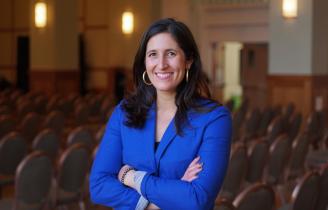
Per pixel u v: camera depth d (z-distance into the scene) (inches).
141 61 93.0
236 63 895.7
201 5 614.2
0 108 362.9
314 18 415.5
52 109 402.9
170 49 89.4
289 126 321.4
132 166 90.2
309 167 258.1
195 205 83.7
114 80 585.6
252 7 592.4
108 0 659.4
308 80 417.4
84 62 663.8
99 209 224.2
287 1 418.3
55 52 534.0
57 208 219.0
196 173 85.3
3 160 225.3
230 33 607.2
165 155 87.6
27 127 292.8
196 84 90.7
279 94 431.5
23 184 182.5
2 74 744.3
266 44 602.5
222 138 87.4
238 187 206.1
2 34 742.5
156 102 91.7
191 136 87.2
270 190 135.3
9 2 735.7
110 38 601.9
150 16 572.4
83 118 373.4
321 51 429.1
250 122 335.6
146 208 87.0
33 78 546.6
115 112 93.9
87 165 207.8
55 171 226.7
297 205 154.2
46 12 533.6
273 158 229.3
